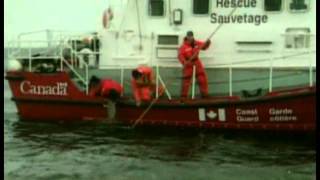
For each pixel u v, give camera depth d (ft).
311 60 42.42
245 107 41.98
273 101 41.04
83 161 37.11
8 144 41.50
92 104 45.98
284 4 43.42
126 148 39.99
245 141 41.55
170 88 45.09
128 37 46.11
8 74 48.85
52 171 35.19
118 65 46.29
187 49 43.47
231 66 44.04
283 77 43.14
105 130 45.27
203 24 44.68
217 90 44.45
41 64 48.44
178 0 44.96
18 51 49.29
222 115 42.73
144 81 44.06
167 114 44.11
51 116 47.83
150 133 44.16
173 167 35.65
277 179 33.37
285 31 43.45
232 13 44.11
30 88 48.29
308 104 40.32
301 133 41.47
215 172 34.65
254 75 43.78
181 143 41.09
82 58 47.03
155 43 45.34
